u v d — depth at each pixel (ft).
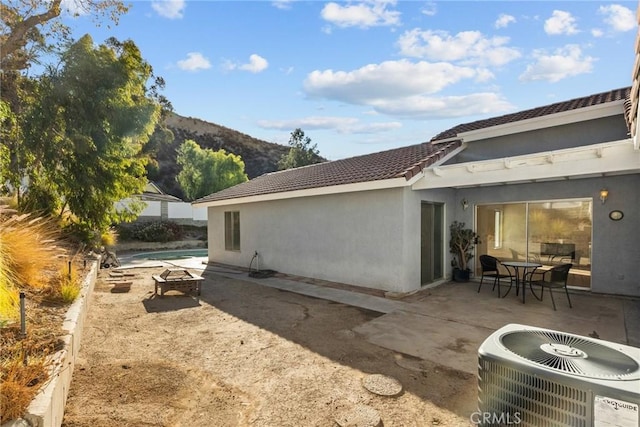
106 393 13.02
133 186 43.88
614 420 5.29
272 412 12.06
